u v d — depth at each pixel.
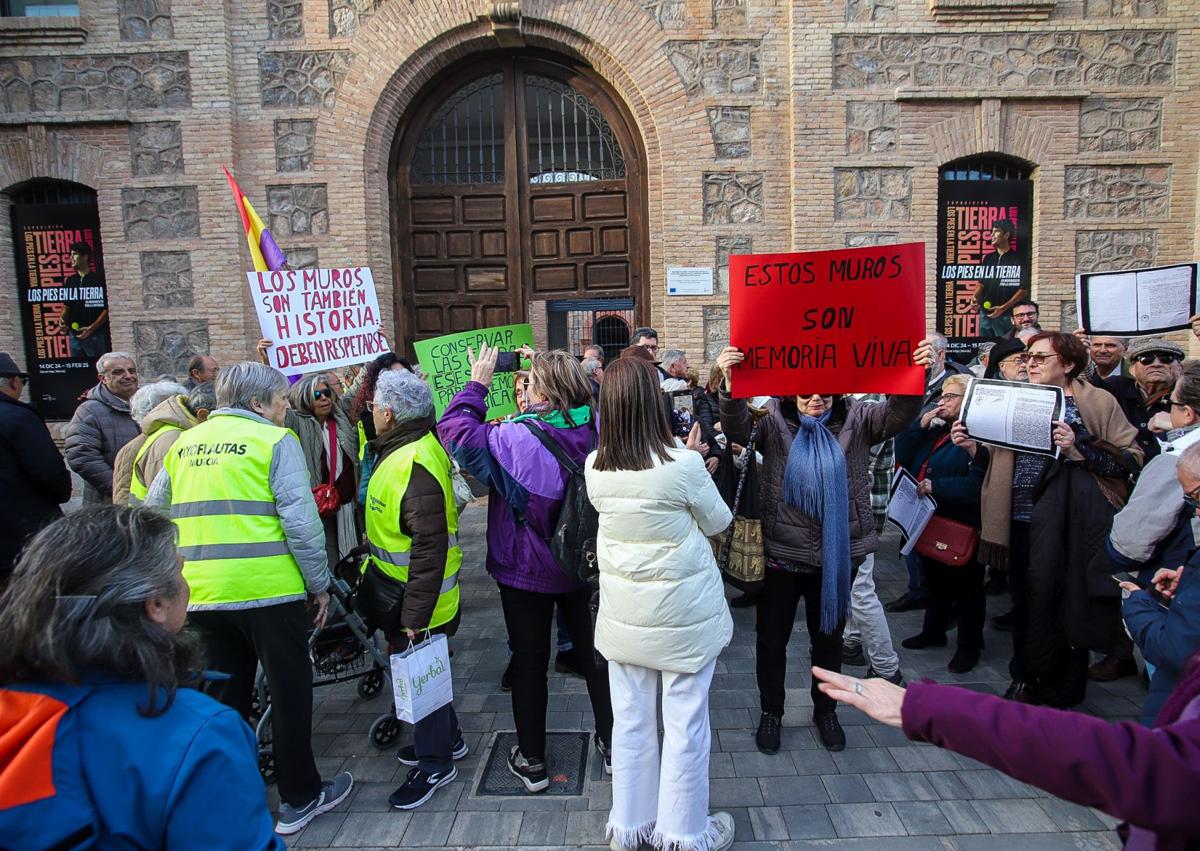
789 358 3.18
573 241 9.85
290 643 2.85
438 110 9.80
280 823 2.88
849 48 9.00
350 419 4.87
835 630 3.30
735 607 5.40
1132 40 8.98
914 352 3.01
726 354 3.20
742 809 2.97
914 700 1.30
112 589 1.19
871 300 3.06
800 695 3.95
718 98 9.17
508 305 9.94
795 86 9.00
